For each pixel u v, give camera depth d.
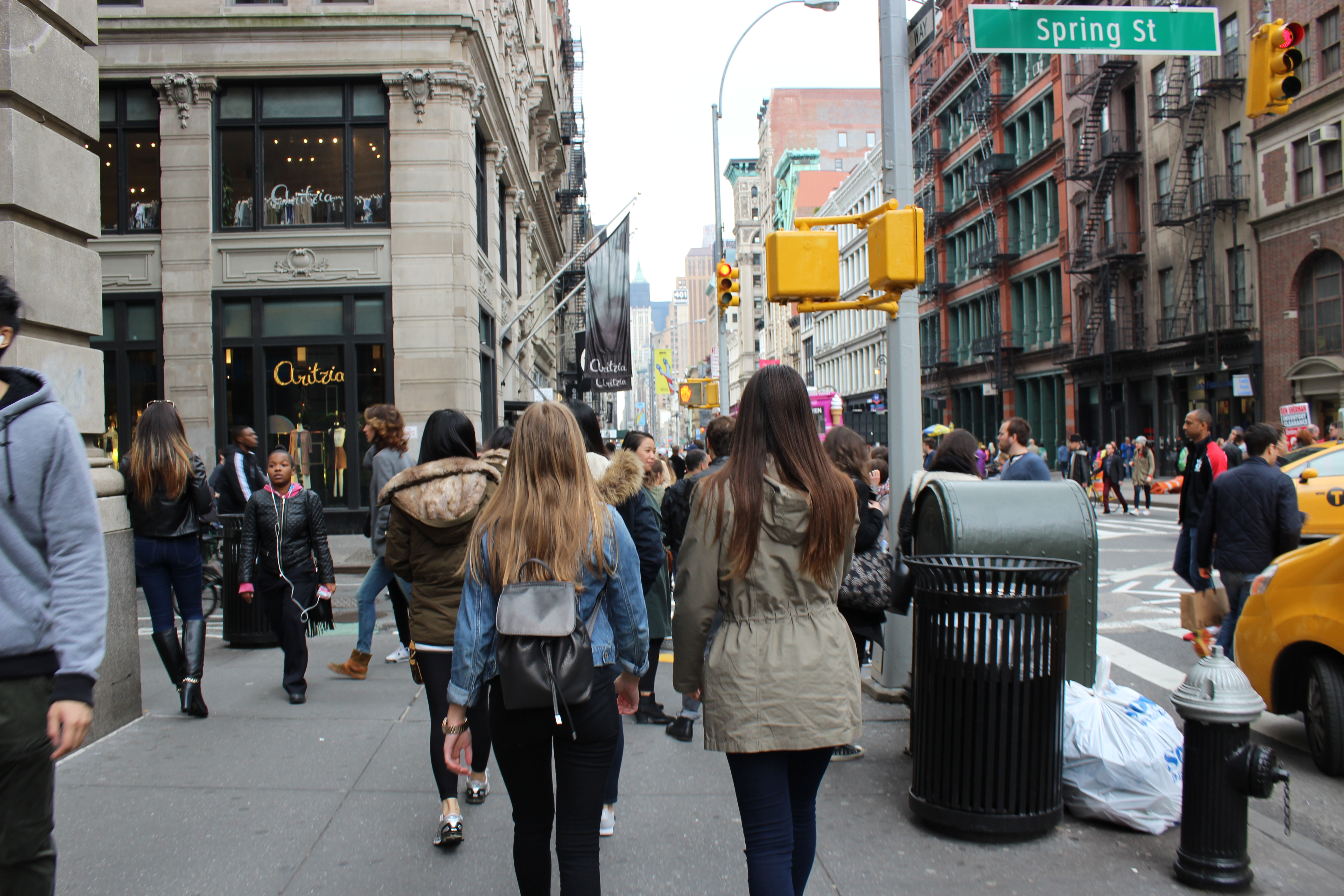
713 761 5.39
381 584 7.21
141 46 17.92
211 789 4.82
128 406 18.27
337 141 18.52
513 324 24.91
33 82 5.28
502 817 4.48
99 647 2.57
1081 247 37.50
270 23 17.91
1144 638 9.13
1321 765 5.38
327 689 6.90
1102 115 37.12
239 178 18.44
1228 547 7.13
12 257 5.09
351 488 18.17
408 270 18.16
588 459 5.30
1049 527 4.95
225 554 8.60
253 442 10.87
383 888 3.76
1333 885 3.82
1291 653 5.62
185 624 6.15
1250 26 28.00
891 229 6.43
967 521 4.91
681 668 3.09
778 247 6.90
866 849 4.13
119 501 5.84
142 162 18.48
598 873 3.00
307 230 18.25
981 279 50.03
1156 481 29.31
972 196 50.72
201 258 18.08
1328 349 25.39
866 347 66.31
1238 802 3.78
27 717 2.47
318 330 18.31
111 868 3.91
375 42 18.08
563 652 2.89
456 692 3.09
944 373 54.84
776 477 3.03
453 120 18.27
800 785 3.18
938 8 55.44
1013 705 4.16
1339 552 5.36
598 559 3.07
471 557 3.12
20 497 2.48
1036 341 44.50
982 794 4.17
